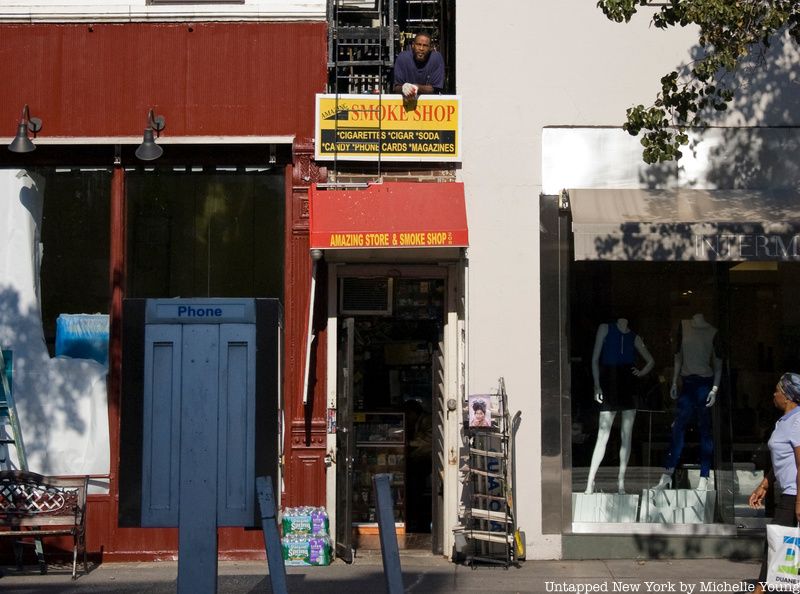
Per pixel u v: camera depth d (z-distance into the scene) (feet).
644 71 34.35
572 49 34.45
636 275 34.50
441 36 36.60
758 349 34.35
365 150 33.91
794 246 31.22
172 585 29.96
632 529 33.55
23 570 32.01
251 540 33.27
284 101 34.27
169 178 34.53
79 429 33.83
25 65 34.30
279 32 34.47
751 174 34.35
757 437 34.17
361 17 35.91
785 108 34.35
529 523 33.27
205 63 34.37
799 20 29.17
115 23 34.40
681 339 34.37
